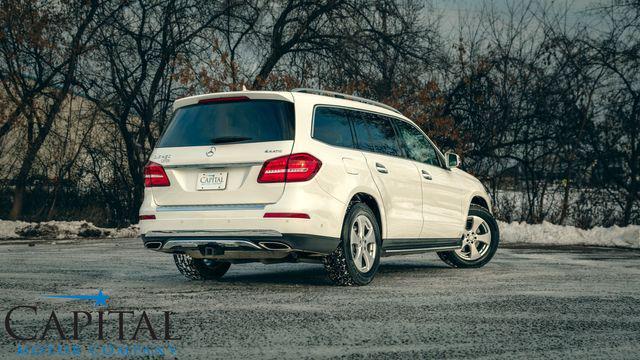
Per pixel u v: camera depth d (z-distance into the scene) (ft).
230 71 73.82
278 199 22.56
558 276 27.43
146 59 82.48
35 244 51.52
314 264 33.96
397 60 78.74
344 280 23.98
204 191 23.49
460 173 31.78
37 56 77.05
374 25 82.43
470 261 31.86
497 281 25.68
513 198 68.44
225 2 81.46
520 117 71.36
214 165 23.36
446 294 22.00
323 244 22.98
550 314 18.28
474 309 19.04
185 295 21.91
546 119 70.59
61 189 79.66
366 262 24.64
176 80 73.20
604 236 50.29
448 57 75.00
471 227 31.89
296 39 83.51
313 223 22.61
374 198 25.17
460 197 30.73
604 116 68.54
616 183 66.74
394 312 18.56
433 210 28.78
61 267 32.14
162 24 81.51
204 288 23.75
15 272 29.76
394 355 13.76
